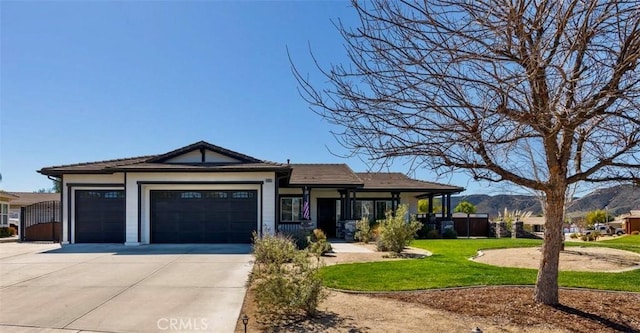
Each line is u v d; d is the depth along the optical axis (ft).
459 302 24.81
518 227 87.56
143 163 63.00
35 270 37.65
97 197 62.95
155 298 27.63
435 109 17.40
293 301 22.62
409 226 50.19
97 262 41.83
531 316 21.71
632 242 70.79
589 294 26.12
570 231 120.88
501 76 17.44
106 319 23.29
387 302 25.63
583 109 15.92
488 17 15.49
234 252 49.08
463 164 20.30
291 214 81.41
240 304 26.11
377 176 91.97
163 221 60.23
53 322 22.80
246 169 59.26
